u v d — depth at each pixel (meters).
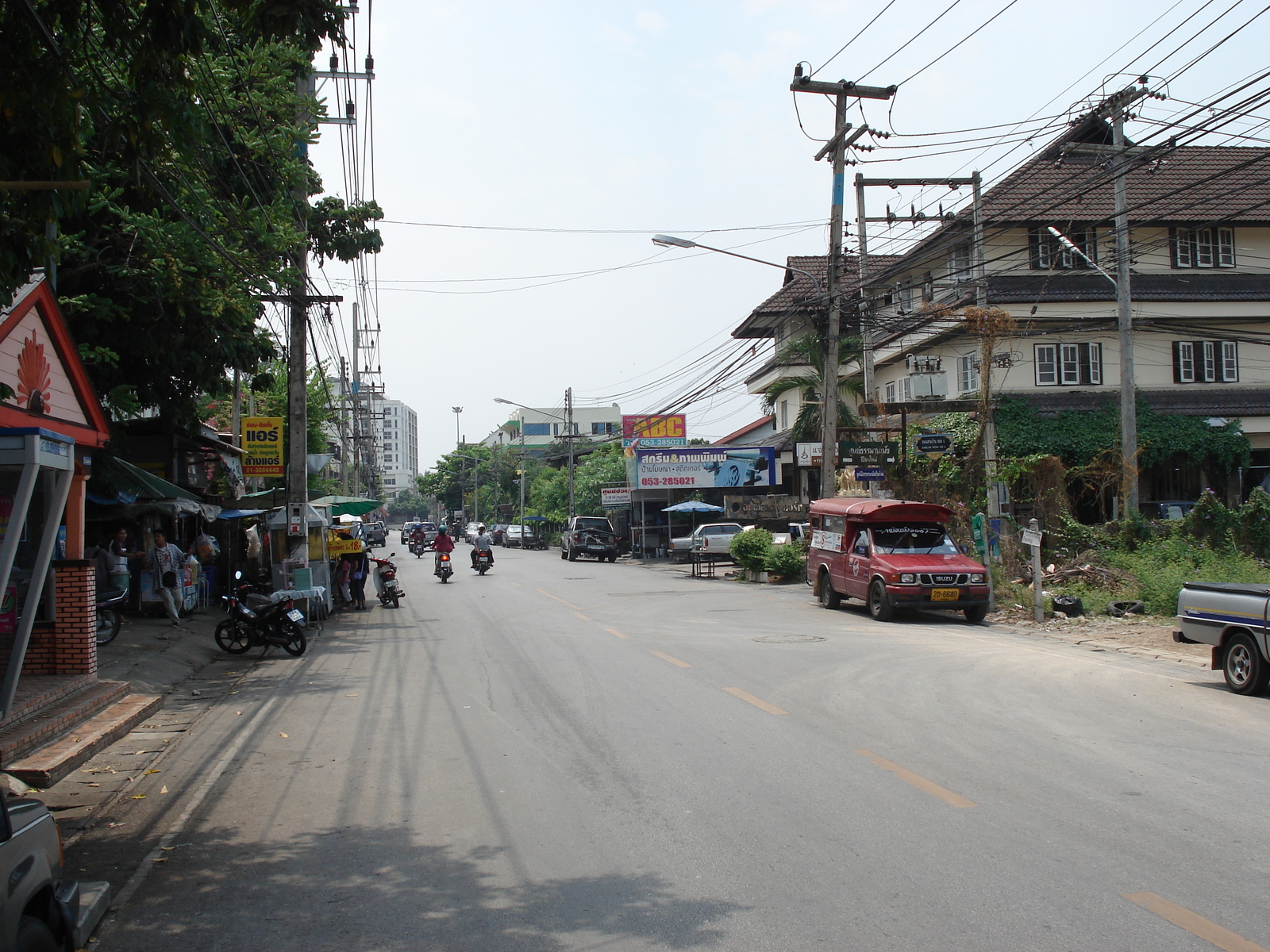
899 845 5.43
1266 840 5.48
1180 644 13.98
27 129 6.00
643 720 8.91
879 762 7.26
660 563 40.69
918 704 9.55
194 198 11.73
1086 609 17.53
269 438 23.09
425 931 4.46
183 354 15.36
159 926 4.62
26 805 4.00
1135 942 4.14
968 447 26.59
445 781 7.05
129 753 8.62
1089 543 21.12
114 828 6.33
